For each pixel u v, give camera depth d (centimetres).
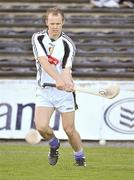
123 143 3288
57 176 1981
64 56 1989
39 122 2002
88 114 3300
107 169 2183
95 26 5116
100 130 3294
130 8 5378
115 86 1992
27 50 4844
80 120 3300
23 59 4703
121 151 2902
